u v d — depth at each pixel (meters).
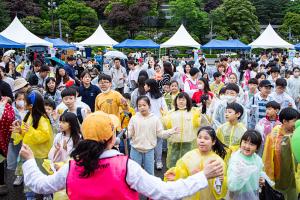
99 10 63.38
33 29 46.88
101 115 2.26
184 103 5.62
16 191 5.71
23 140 4.85
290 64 20.92
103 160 2.18
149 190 2.14
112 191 2.13
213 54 43.47
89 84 6.97
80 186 2.18
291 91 9.65
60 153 4.37
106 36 29.22
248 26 54.94
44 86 7.92
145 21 59.75
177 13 58.47
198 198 3.61
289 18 58.41
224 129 4.88
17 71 14.66
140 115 5.50
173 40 27.73
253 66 11.97
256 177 3.77
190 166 3.72
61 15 53.66
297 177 4.40
